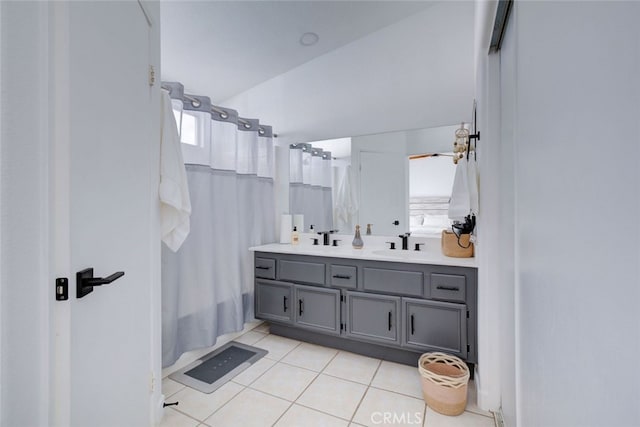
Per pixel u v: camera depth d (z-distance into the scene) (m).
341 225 2.72
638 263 0.32
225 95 2.96
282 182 3.01
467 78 2.16
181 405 1.62
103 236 0.86
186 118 2.06
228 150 2.37
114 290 0.94
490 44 1.40
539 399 0.67
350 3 2.03
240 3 1.82
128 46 1.05
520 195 0.83
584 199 0.44
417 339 1.93
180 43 2.07
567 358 0.51
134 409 1.10
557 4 0.55
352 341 2.25
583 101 0.45
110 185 0.91
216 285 2.29
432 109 2.30
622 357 0.35
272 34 2.20
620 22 0.35
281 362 2.10
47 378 0.62
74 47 0.71
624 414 0.34
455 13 2.16
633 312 0.33
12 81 0.54
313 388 1.78
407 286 1.97
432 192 2.34
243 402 1.65
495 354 1.54
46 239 0.62
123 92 1.01
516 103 0.90
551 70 0.58
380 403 1.64
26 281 0.57
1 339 0.52
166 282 1.88
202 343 2.12
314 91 2.75
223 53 2.29
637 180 0.32
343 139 2.67
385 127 2.47
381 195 2.53
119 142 0.97
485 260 1.55
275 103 2.94
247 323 2.68
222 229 2.34
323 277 2.27
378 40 2.44
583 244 0.45
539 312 0.66
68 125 0.68
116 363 0.95
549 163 0.59
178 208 1.50
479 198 1.63
